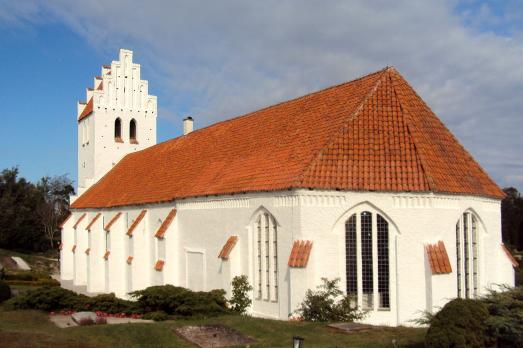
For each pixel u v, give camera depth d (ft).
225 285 110.73
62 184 415.64
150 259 151.23
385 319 94.73
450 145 107.55
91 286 183.42
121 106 216.54
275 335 80.07
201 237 124.67
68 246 218.38
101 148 212.84
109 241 169.89
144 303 109.19
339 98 114.21
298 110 124.47
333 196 94.43
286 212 96.99
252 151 123.95
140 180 175.83
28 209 339.57
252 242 107.86
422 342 72.02
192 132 177.27
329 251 94.32
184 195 130.11
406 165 96.68
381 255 95.66
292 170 99.25
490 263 106.93
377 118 102.78
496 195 108.27
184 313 103.30
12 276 210.38
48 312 111.45
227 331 83.15
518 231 382.42
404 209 94.84
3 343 75.87
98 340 80.12
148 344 78.48
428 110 110.32
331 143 98.68
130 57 219.00
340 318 89.66
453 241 97.55
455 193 97.19
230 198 114.01
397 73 111.24
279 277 98.58
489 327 62.23
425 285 94.07
